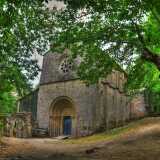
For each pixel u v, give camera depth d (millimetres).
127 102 55625
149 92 56375
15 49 18797
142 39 21844
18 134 42688
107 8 18969
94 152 22281
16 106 50031
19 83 21141
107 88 47594
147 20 23484
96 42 22375
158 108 56281
